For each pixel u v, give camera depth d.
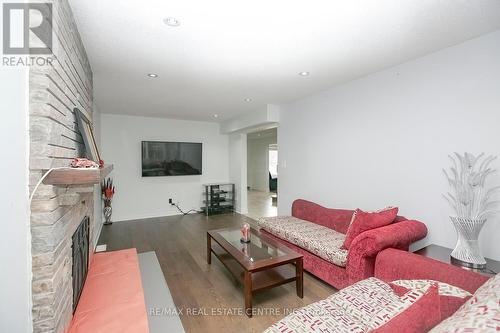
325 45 2.04
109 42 1.95
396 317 0.82
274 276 2.21
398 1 1.47
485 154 1.90
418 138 2.33
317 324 1.24
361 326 1.21
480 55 1.91
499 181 1.83
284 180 4.23
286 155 4.17
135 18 1.62
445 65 2.12
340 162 3.16
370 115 2.77
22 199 1.02
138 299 1.61
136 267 2.09
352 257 2.06
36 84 1.04
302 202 3.59
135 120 5.21
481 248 1.93
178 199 5.72
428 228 2.26
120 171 5.10
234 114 4.98
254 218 5.34
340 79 2.91
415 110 2.35
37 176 1.05
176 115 5.11
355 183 2.97
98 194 4.23
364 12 1.58
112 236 4.05
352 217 2.59
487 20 1.69
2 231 0.99
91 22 1.66
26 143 1.03
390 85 2.56
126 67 2.48
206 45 2.02
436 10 1.56
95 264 2.14
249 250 2.36
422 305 0.86
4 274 1.00
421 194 2.31
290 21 1.67
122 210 5.13
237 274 2.26
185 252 3.34
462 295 1.16
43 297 1.06
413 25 1.74
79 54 1.80
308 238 2.61
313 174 3.61
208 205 5.84
